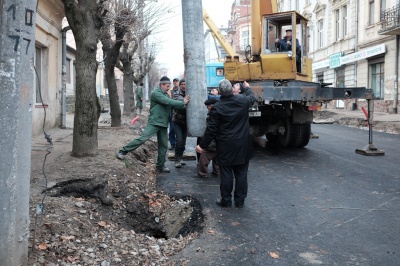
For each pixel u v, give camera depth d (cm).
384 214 546
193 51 711
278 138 1197
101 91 3588
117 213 580
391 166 864
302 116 1073
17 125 309
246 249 439
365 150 1028
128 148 772
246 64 1124
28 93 318
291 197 635
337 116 2339
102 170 669
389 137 1429
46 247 390
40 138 1087
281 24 1138
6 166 307
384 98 2353
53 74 1333
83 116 763
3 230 309
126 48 1889
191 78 719
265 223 518
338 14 2997
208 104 715
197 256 422
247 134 578
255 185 716
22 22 303
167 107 797
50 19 1252
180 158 884
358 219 528
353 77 2742
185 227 543
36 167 679
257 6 1130
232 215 552
